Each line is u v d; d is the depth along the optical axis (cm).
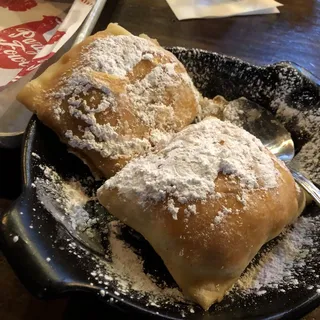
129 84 15
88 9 22
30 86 15
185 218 12
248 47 24
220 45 24
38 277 10
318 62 24
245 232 12
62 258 11
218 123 14
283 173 14
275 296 12
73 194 14
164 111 16
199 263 12
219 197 12
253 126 17
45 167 14
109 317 13
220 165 13
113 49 16
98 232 14
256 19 26
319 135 17
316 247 14
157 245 12
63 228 13
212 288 12
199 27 25
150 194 12
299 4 27
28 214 12
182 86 16
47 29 24
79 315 13
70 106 15
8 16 24
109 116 15
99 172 15
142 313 10
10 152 16
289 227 14
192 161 13
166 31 25
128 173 13
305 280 12
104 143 15
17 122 18
